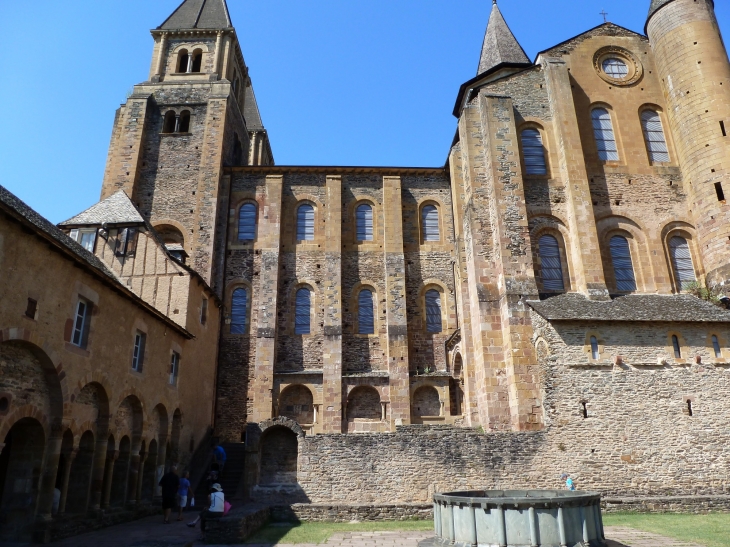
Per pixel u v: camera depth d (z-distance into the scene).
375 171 32.94
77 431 13.95
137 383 17.02
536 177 26.53
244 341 29.27
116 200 24.61
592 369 20.97
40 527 12.23
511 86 28.36
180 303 22.12
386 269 30.52
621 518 16.84
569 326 21.50
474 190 26.34
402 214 32.12
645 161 27.20
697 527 15.08
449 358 29.53
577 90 28.31
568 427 20.34
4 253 11.10
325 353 28.64
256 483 19.59
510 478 19.72
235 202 32.34
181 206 31.41
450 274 31.09
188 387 22.25
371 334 30.03
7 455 13.66
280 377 28.38
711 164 25.31
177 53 36.44
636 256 25.77
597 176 26.75
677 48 27.48
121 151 32.28
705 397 20.69
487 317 24.02
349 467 19.56
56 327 12.83
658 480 19.81
